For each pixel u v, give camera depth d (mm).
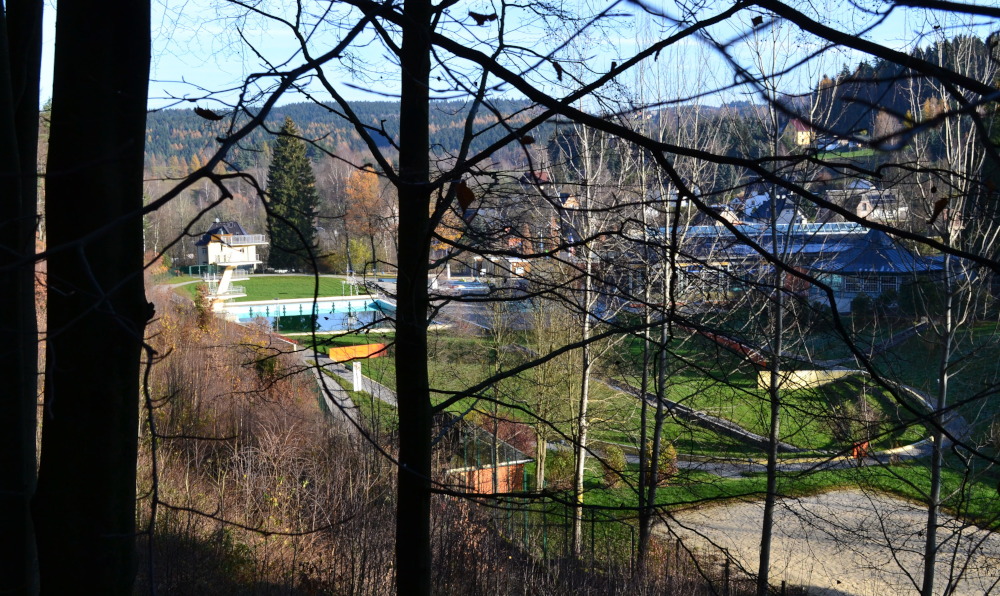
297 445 12641
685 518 17500
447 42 2820
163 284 29125
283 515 10875
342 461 11109
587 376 16500
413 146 4285
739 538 16469
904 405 3037
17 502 3393
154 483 1795
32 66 4055
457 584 9141
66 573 2938
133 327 1937
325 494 10969
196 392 14734
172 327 18312
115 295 2893
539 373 17422
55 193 2838
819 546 16281
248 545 10016
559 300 4805
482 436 12523
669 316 3900
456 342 17828
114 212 2865
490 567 9586
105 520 2977
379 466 10758
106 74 2824
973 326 13320
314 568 9641
